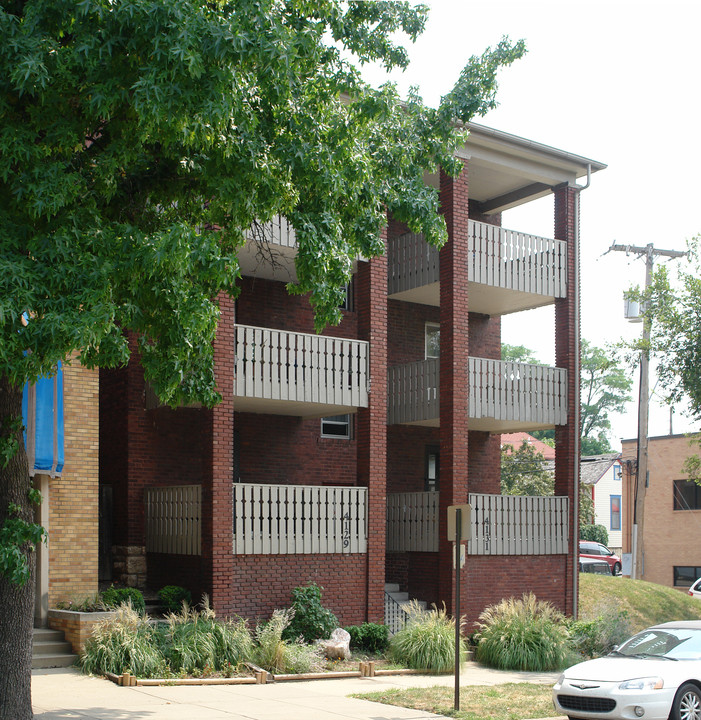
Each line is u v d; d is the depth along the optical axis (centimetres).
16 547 1008
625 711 1252
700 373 2619
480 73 1502
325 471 2380
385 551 2223
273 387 1956
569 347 2405
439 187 2341
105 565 2077
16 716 1033
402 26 1398
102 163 1083
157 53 978
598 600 2489
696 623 1473
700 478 3089
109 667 1524
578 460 2381
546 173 2411
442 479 2164
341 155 1266
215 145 1136
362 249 1423
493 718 1338
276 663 1664
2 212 1005
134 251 1038
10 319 948
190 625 1655
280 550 1905
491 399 2244
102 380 2191
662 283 2691
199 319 1098
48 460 1631
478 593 2161
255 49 1027
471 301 2508
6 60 967
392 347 2498
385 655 1891
